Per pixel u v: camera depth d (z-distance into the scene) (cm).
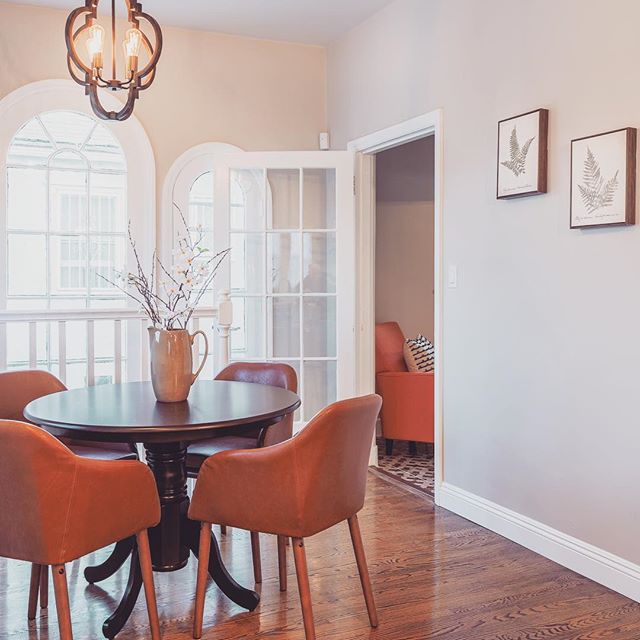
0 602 259
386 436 498
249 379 331
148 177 461
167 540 259
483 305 340
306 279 462
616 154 262
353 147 460
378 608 254
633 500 263
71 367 504
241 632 237
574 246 286
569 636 235
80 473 193
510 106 320
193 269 271
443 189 369
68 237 452
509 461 325
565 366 292
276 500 214
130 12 263
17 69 427
